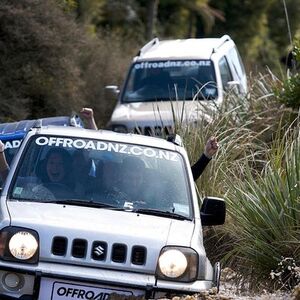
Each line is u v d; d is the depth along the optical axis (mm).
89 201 18766
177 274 17422
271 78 34375
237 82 36188
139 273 17312
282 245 21844
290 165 22781
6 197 18672
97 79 48531
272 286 21688
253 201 22609
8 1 40562
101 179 19281
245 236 22625
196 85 38469
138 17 72500
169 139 21766
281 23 89125
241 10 86062
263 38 87562
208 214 19672
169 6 79250
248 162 27828
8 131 25391
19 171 19266
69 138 20031
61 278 17031
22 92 41656
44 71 41969
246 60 63531
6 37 40812
